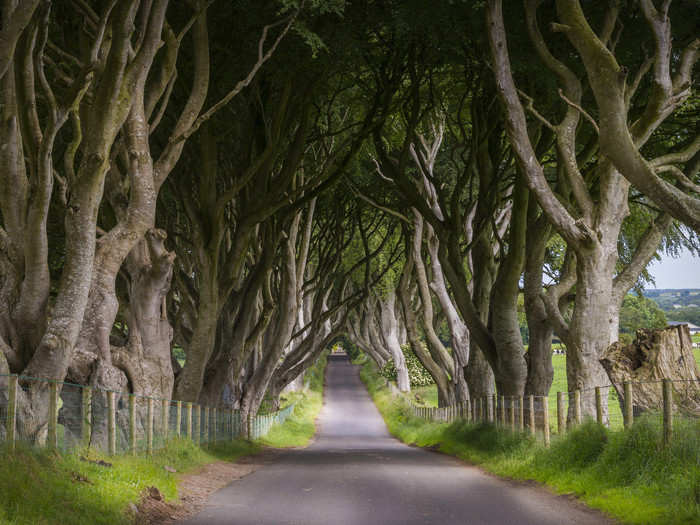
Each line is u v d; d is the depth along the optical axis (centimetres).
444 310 3759
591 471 1331
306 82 2438
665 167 1833
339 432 5056
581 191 1838
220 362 2947
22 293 1420
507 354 2455
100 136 1384
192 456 1805
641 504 1059
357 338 7512
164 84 1686
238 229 2589
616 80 1447
